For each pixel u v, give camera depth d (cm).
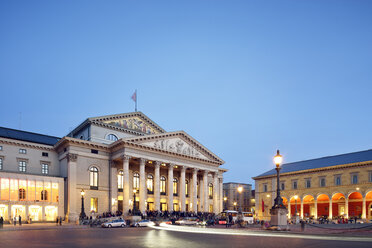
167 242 2219
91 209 7256
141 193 7494
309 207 10119
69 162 7131
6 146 7094
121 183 7912
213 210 9219
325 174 9562
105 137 8200
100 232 3897
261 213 11144
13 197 6397
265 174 11362
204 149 9025
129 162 7994
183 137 8588
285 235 2509
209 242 2134
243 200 14712
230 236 2580
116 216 6938
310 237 2358
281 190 10638
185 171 8925
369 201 8769
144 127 9062
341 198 9338
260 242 2044
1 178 6325
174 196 8931
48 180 6931
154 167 8631
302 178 10125
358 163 8756
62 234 3541
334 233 2652
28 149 7381
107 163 7731
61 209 7000
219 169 9906
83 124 8244
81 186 7200
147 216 7062
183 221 5831
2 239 2828
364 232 2881
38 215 6681
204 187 8975
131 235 3094
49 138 8300
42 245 2225
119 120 8556
